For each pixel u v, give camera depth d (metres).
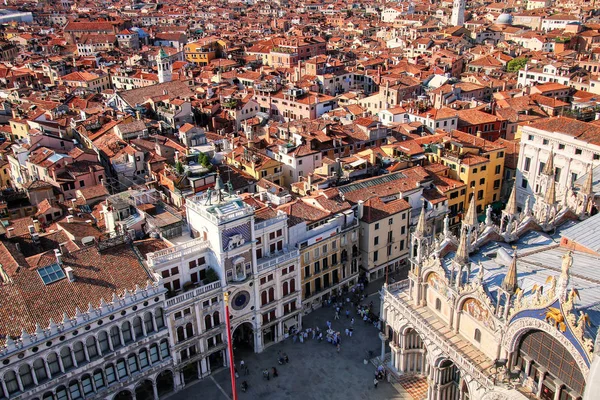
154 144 127.00
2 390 58.31
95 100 184.50
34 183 106.31
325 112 170.12
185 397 74.25
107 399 67.25
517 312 54.50
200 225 75.81
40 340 59.62
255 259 77.19
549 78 198.88
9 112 167.00
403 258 103.00
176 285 73.44
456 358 62.66
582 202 79.06
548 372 53.56
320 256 90.00
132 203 82.94
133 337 68.19
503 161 120.38
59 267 67.06
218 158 120.44
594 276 60.22
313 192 99.38
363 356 81.62
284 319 84.50
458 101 164.00
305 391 75.00
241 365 79.00
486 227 72.81
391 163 114.25
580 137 104.88
